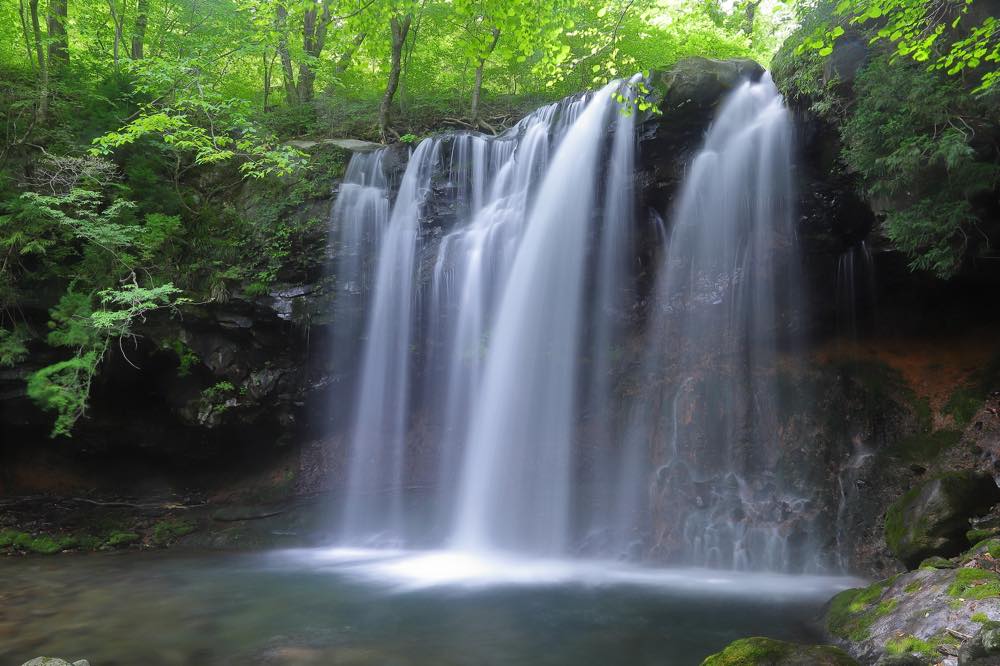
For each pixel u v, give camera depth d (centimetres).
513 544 1427
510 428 1498
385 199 1653
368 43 1484
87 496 1684
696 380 1408
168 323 1590
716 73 1298
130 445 1714
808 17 1162
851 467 1207
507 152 1577
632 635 791
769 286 1341
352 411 1688
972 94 925
